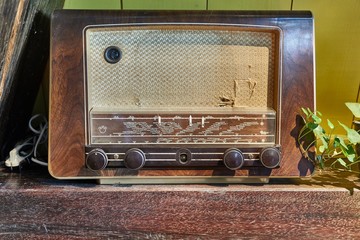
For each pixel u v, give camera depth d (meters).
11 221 0.75
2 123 0.81
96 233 0.76
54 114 0.74
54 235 0.75
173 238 0.76
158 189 0.74
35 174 0.81
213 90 0.77
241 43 0.76
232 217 0.75
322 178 0.79
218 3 0.97
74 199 0.74
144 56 0.76
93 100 0.76
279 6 0.98
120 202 0.74
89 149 0.74
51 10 0.88
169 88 0.77
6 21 0.68
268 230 0.76
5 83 0.75
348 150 0.75
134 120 0.74
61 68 0.73
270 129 0.76
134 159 0.73
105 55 0.75
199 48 0.76
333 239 0.76
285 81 0.75
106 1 0.97
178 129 0.75
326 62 1.01
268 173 0.76
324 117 1.01
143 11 0.74
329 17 0.98
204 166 0.75
